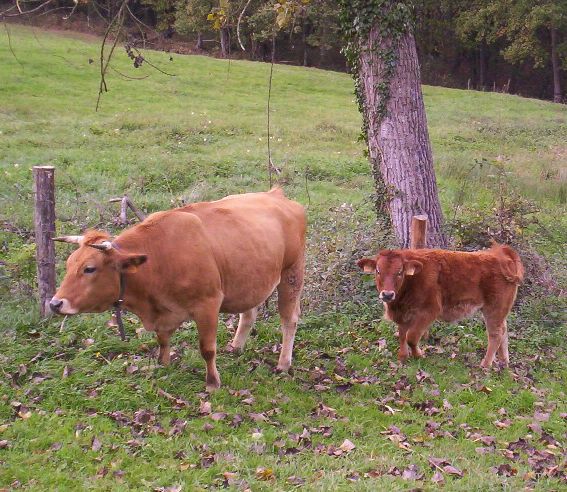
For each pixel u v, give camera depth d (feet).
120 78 77.20
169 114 63.36
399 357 21.76
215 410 18.13
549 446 17.66
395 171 27.25
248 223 19.57
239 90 82.28
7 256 26.48
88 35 96.22
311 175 45.09
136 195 36.65
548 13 116.67
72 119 57.47
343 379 20.30
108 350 20.61
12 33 88.74
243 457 16.28
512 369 22.06
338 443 17.29
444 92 100.01
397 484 15.31
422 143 27.35
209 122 59.98
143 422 17.48
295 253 21.08
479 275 21.57
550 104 98.07
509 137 67.41
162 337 19.40
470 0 130.93
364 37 27.07
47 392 18.38
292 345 20.88
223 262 18.78
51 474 15.24
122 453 16.11
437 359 22.04
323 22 109.60
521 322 24.76
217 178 41.57
